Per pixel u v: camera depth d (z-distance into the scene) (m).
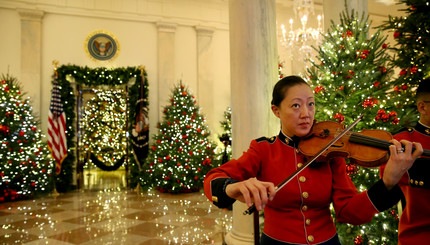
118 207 6.25
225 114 9.42
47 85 8.20
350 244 2.79
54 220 5.29
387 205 1.03
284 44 9.16
